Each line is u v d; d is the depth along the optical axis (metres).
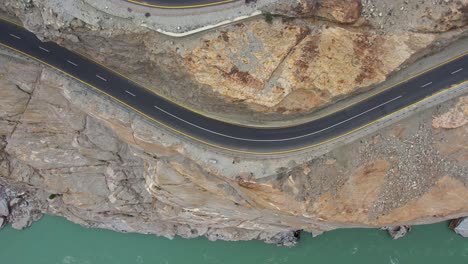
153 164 48.88
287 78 40.84
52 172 54.81
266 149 44.75
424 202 47.66
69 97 45.62
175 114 45.28
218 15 39.00
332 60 40.53
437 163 45.62
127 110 45.22
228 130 45.16
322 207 46.19
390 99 44.38
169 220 56.66
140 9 39.34
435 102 43.88
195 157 44.78
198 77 41.00
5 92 47.69
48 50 45.56
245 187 44.72
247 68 40.31
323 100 43.22
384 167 45.59
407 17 39.41
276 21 38.88
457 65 43.53
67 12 39.19
